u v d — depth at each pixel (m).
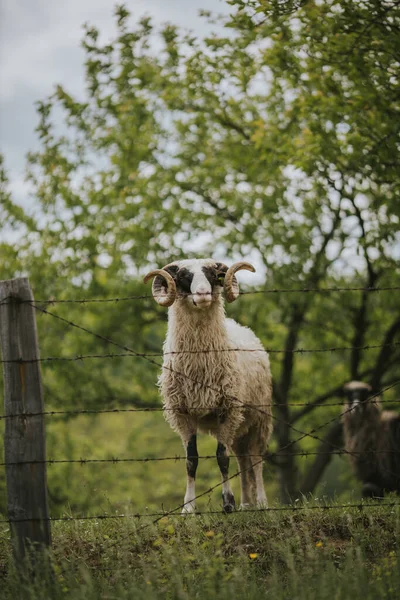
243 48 13.50
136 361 19.50
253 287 18.78
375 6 9.07
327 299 19.45
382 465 10.69
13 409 5.83
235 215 18.33
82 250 18.47
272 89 16.53
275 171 16.03
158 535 6.25
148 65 18.14
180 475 26.16
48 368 19.00
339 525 6.64
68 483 19.22
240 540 6.39
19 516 5.76
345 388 11.06
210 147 19.22
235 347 8.61
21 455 5.79
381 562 5.71
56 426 21.16
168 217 17.97
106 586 5.43
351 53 9.87
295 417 19.27
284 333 20.75
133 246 18.08
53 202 19.16
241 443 9.37
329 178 13.73
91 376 19.47
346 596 4.95
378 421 10.85
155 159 19.44
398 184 11.12
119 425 28.44
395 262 17.62
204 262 7.86
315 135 12.49
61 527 6.82
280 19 9.73
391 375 21.50
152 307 19.16
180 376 7.88
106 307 18.44
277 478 19.66
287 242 17.92
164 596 5.29
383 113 10.27
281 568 5.93
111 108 19.00
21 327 5.87
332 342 21.02
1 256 19.36
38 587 5.22
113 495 21.66
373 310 19.62
